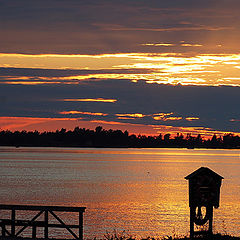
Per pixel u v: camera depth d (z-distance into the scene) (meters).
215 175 38.38
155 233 80.88
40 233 76.94
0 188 167.88
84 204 122.56
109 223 91.00
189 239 37.88
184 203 127.44
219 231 82.12
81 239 37.34
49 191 158.25
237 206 120.31
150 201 131.62
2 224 38.78
